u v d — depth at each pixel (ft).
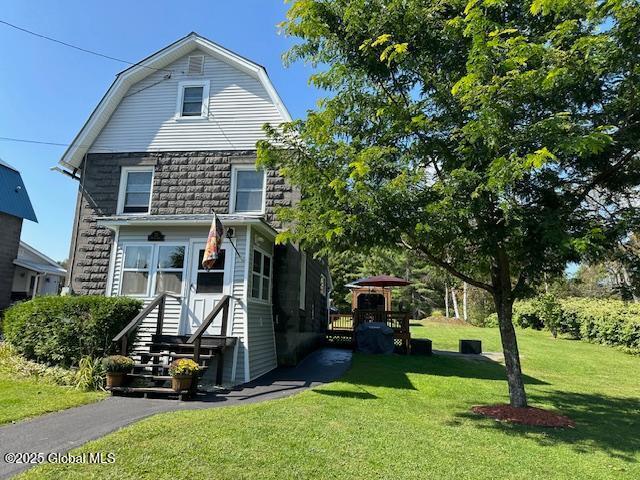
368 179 21.07
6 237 64.85
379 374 34.65
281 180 39.68
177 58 43.27
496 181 16.87
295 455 15.15
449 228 19.25
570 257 20.39
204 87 42.37
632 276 21.34
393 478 13.92
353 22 21.08
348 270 128.36
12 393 22.99
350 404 23.56
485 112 17.53
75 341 27.63
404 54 20.75
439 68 22.57
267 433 17.33
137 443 15.44
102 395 23.67
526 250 20.56
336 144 22.15
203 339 29.45
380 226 20.25
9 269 65.36
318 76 22.80
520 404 24.41
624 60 17.48
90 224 40.83
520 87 17.83
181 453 14.69
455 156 20.98
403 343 49.16
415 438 18.20
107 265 39.78
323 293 61.72
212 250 29.60
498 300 25.45
